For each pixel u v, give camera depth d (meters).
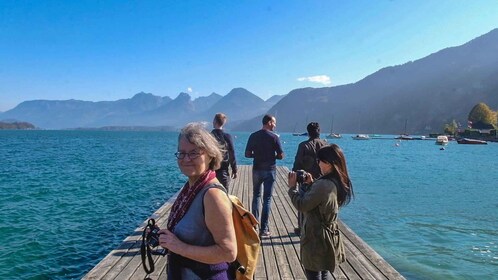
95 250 8.13
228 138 6.72
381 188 17.86
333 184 3.38
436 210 12.59
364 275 5.14
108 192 15.75
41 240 8.70
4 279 6.46
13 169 24.03
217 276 2.21
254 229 2.41
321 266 3.40
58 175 21.23
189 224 2.16
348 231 7.50
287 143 88.25
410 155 47.62
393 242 8.89
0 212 11.45
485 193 16.48
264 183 6.98
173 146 62.66
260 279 4.96
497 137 97.88
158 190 16.64
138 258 5.64
